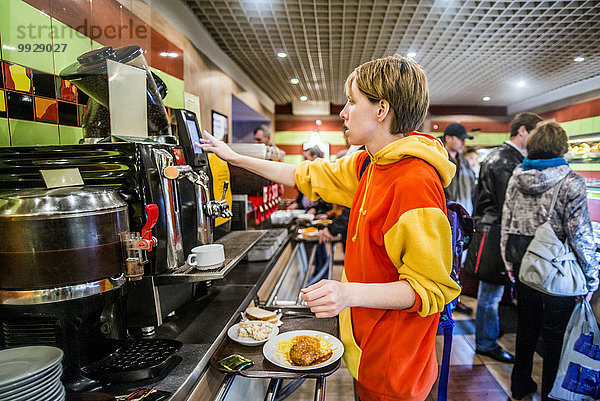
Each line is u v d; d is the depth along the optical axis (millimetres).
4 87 1140
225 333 1205
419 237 834
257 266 1960
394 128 975
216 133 3928
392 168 948
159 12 2443
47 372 681
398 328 942
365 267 988
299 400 2158
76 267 825
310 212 4344
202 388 1003
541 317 1996
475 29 3625
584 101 5738
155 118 1303
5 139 1144
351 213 1121
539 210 1891
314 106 8391
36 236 791
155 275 1105
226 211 1438
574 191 1771
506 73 5344
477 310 2631
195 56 3254
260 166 1432
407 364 944
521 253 1975
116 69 1077
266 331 1220
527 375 2088
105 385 884
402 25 3596
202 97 3463
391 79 927
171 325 1229
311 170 1352
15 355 720
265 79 5840
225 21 3408
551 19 3350
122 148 1023
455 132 3207
